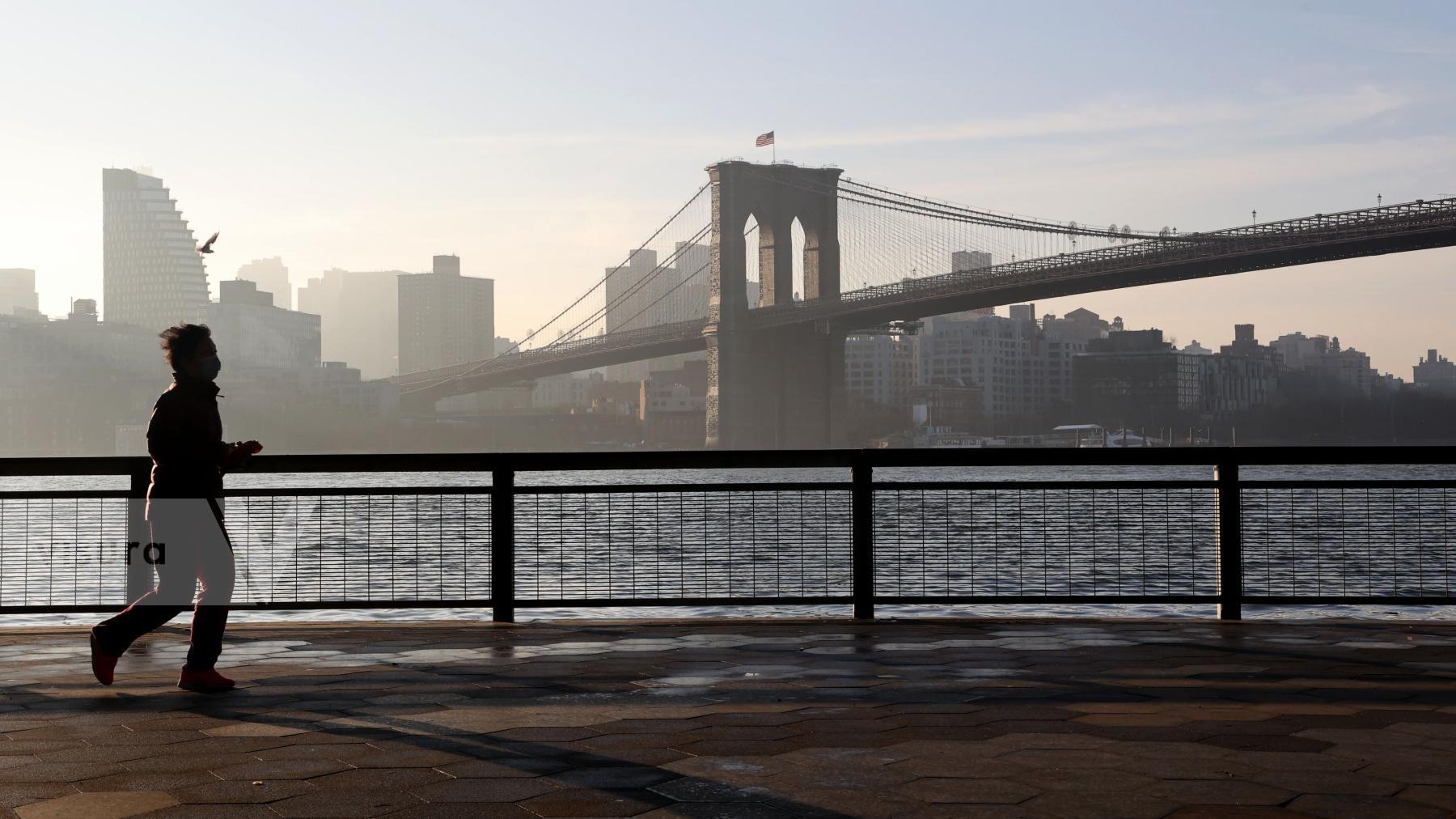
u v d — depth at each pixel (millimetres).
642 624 8102
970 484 8336
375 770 4418
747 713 5328
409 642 7449
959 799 4078
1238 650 6996
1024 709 5395
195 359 5961
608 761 4539
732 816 3904
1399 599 8195
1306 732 4934
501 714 5336
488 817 3891
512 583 8250
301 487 8234
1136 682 6008
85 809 3996
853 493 8320
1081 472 29922
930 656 6844
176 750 4715
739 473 27891
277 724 5164
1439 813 3922
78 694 5859
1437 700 5559
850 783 4258
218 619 5902
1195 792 4137
